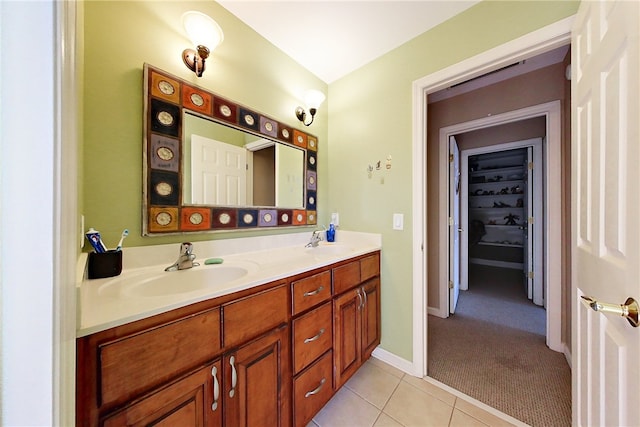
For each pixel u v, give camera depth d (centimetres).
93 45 91
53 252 34
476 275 391
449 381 145
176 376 68
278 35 152
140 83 103
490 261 454
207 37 111
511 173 427
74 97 46
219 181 129
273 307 95
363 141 180
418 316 152
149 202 103
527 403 127
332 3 129
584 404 83
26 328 33
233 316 82
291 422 102
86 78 89
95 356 54
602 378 69
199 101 120
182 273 102
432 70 145
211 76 126
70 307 41
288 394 101
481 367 158
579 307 89
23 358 33
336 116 197
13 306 32
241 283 84
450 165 240
